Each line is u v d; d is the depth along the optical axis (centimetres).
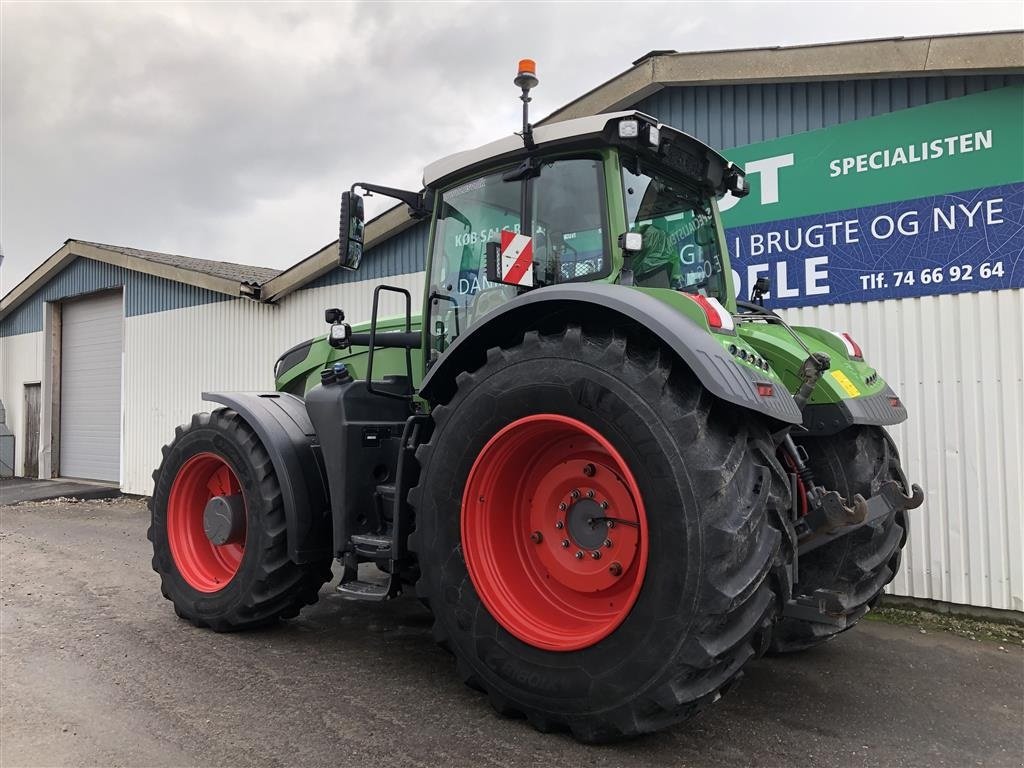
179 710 307
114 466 1360
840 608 275
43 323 1499
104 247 1272
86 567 606
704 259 391
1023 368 464
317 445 409
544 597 297
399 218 791
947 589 489
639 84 602
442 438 308
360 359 466
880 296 518
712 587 239
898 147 510
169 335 1132
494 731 286
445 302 392
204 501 453
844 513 272
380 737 281
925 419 499
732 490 246
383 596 340
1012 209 468
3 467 1571
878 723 310
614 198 324
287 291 929
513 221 360
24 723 294
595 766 259
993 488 475
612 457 264
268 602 401
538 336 291
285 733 284
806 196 549
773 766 267
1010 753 283
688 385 264
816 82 545
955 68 471
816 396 333
